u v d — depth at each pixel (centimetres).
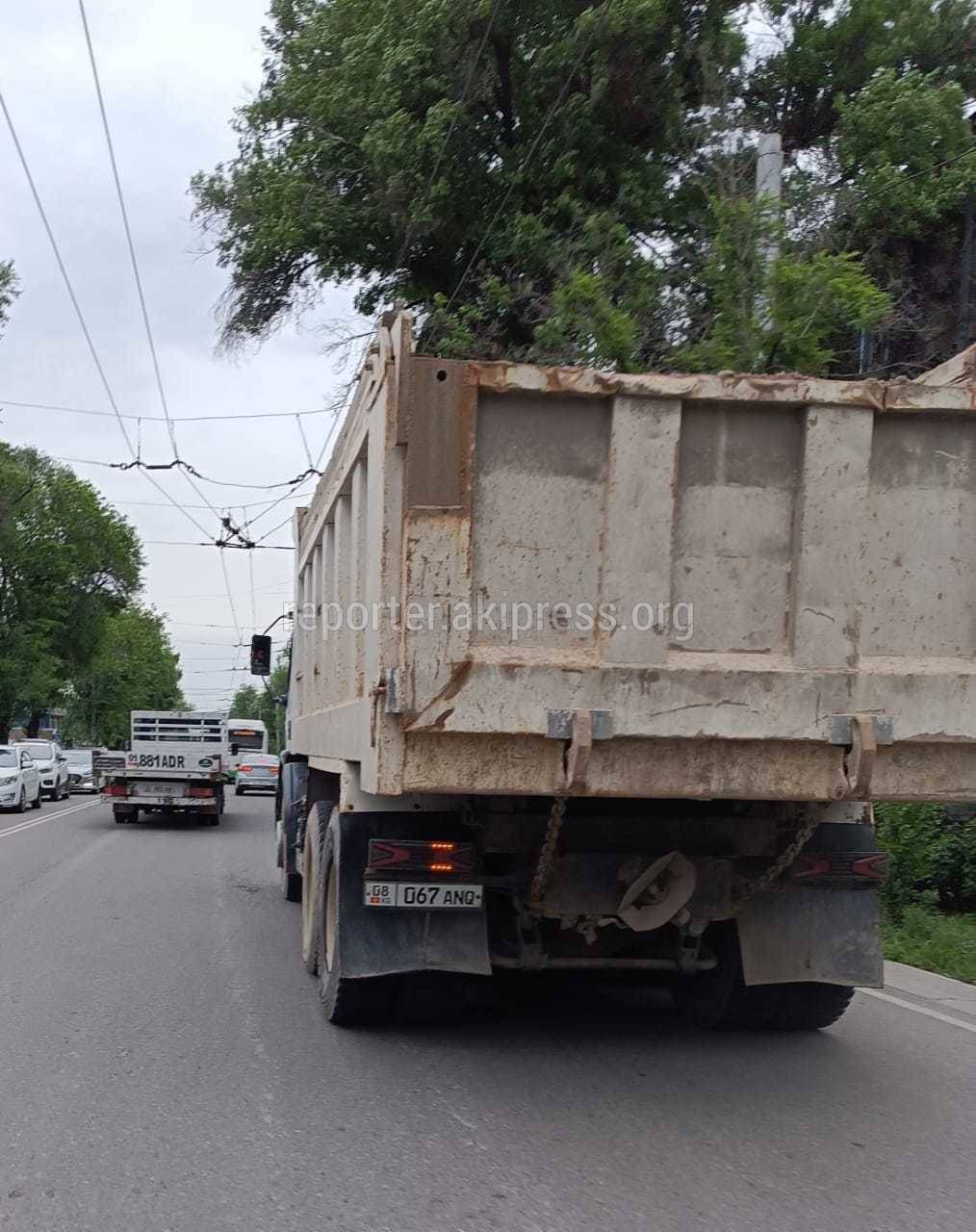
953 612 524
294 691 1159
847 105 1908
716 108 1627
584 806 618
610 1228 416
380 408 532
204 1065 618
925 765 522
